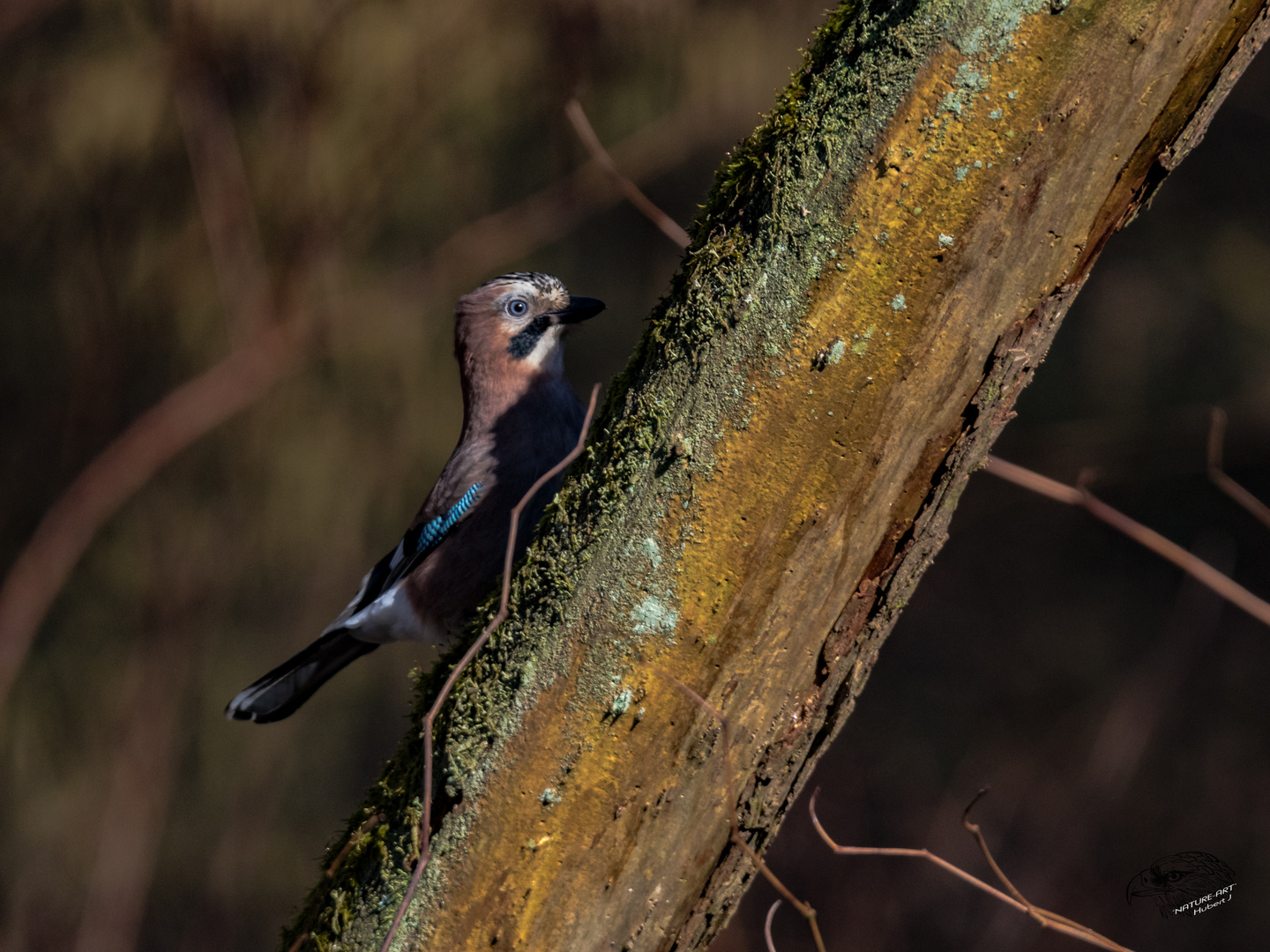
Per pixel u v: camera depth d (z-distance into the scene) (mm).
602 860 3146
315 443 10969
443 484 6613
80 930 11125
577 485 3289
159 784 11469
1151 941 13305
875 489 3107
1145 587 16750
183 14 9711
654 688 3117
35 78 10516
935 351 3057
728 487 3094
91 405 11117
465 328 7020
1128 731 14891
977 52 2994
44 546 10375
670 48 10102
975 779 15172
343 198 10266
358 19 9969
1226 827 14453
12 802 11188
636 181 10391
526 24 10094
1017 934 13336
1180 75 2998
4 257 10875
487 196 10719
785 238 3094
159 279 10820
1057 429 16375
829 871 14047
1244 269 16109
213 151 10023
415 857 3264
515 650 3238
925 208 3018
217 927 11594
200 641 11422
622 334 11500
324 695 12016
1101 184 3057
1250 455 16188
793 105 3199
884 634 3305
